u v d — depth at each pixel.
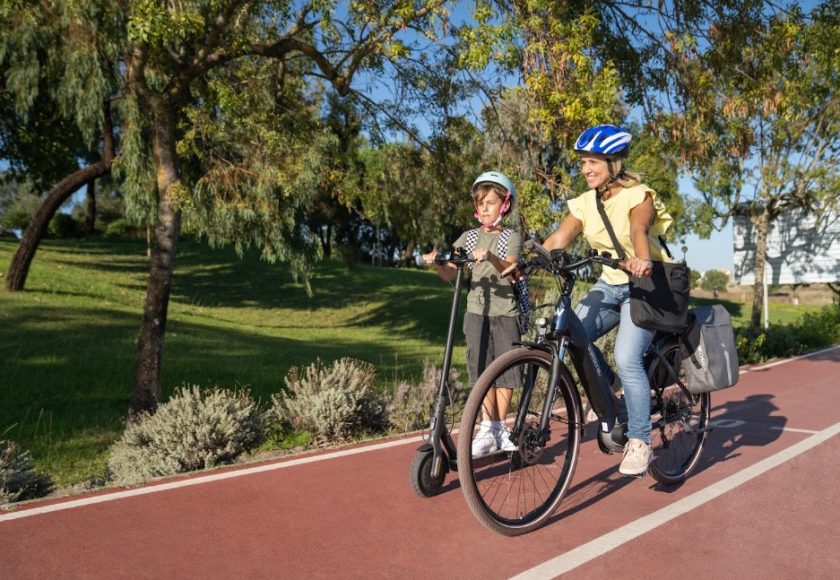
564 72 7.86
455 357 18.27
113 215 63.31
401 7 8.14
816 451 5.29
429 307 31.78
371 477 4.66
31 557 3.29
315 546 3.42
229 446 5.79
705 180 18.42
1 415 8.90
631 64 9.16
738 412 7.16
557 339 3.77
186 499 4.18
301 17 9.31
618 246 3.88
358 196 11.33
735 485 4.41
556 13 7.85
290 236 20.95
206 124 10.66
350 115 11.14
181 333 17.59
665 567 3.16
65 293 22.30
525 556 3.30
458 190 11.05
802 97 9.41
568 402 3.92
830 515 3.84
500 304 4.42
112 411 9.51
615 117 8.55
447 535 3.56
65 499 4.20
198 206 12.58
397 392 7.11
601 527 3.68
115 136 22.47
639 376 3.87
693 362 4.29
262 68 10.59
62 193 21.12
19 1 9.34
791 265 27.08
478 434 4.20
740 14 8.73
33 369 11.61
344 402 6.52
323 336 23.41
